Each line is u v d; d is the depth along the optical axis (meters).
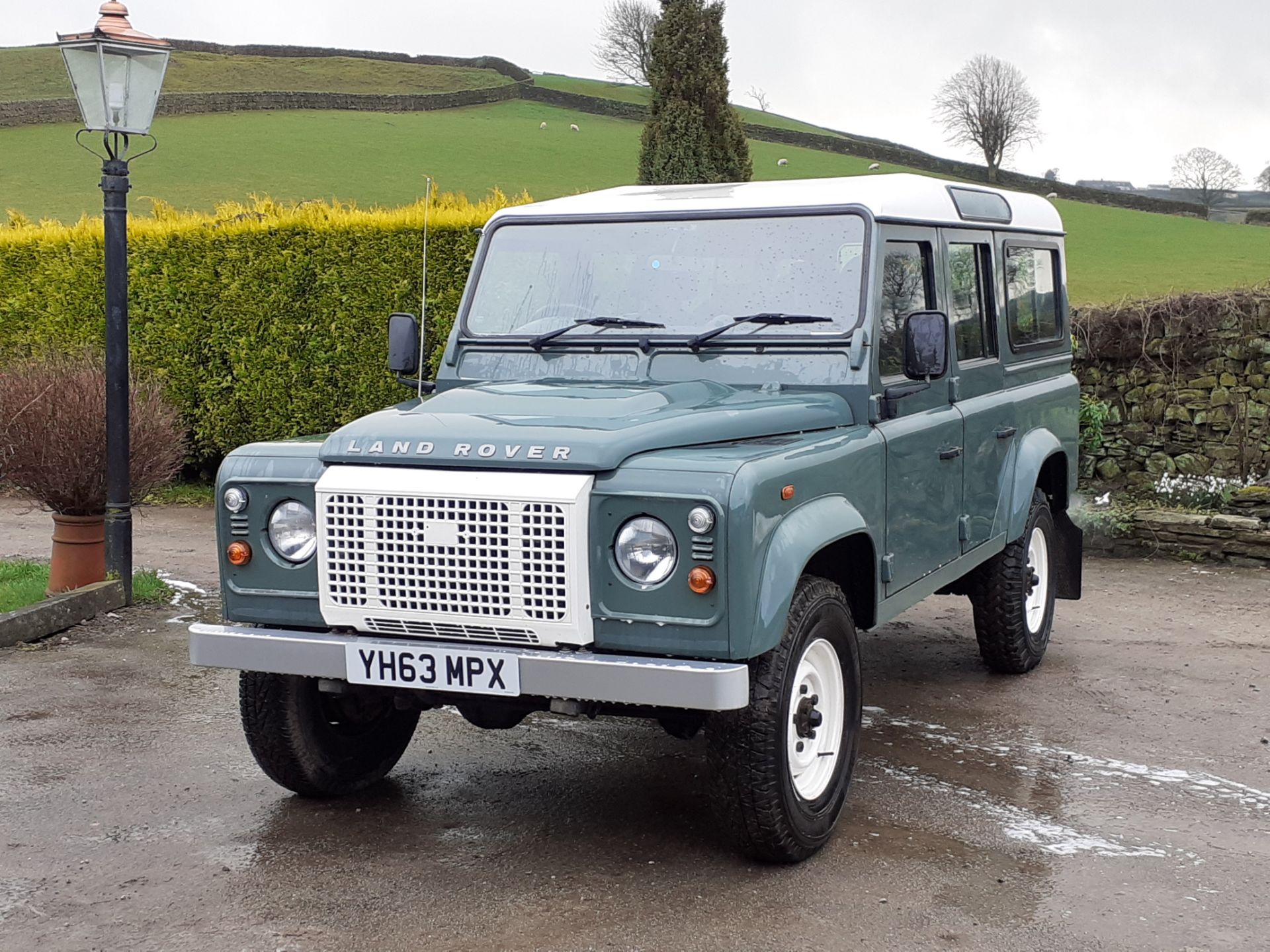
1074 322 11.31
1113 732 5.81
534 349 5.07
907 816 4.72
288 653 4.12
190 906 3.94
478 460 3.90
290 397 12.95
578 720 5.97
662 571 3.75
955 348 5.71
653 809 4.79
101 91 7.59
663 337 4.91
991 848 4.41
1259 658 7.16
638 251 5.12
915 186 5.52
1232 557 9.89
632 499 3.76
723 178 17.42
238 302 12.95
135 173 41.75
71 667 6.76
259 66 83.88
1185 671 6.90
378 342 12.43
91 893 4.04
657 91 17.50
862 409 4.71
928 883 4.10
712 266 5.01
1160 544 10.15
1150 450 11.15
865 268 4.84
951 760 5.40
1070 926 3.80
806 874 4.17
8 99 66.88
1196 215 48.41
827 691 4.41
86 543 8.06
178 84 75.56
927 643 7.57
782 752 4.01
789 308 4.86
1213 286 24.61
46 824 4.62
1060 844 4.45
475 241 11.78
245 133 51.34
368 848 4.40
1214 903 3.98
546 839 4.48
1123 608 8.52
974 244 6.05
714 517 3.68
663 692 3.67
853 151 57.47
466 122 59.50
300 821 4.66
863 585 4.71
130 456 8.10
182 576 9.18
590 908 3.90
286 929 3.78
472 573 3.88
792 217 4.98
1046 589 7.05
